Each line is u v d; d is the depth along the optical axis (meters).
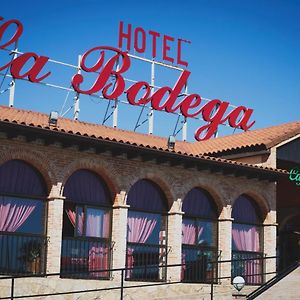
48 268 20.88
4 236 20.61
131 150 22.38
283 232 32.88
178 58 33.00
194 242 24.94
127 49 31.41
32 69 27.34
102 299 21.89
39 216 21.36
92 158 22.30
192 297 23.17
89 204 22.52
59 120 25.91
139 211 23.80
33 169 21.41
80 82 28.62
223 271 25.11
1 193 20.73
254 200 26.83
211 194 25.47
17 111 25.31
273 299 19.81
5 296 20.08
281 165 28.58
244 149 27.45
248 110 33.38
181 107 31.66
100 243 22.58
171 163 24.02
